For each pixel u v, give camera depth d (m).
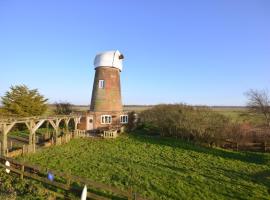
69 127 46.25
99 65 46.44
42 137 34.44
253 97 61.72
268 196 17.81
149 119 44.59
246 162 27.05
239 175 22.19
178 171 22.28
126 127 44.94
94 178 19.34
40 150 27.56
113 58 46.28
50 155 25.67
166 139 37.00
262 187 19.47
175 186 18.48
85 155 26.59
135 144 33.50
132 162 24.55
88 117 43.75
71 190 15.88
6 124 23.62
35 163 22.59
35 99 44.06
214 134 34.25
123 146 32.16
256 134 34.31
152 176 20.34
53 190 16.23
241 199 17.12
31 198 14.78
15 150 25.44
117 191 14.45
